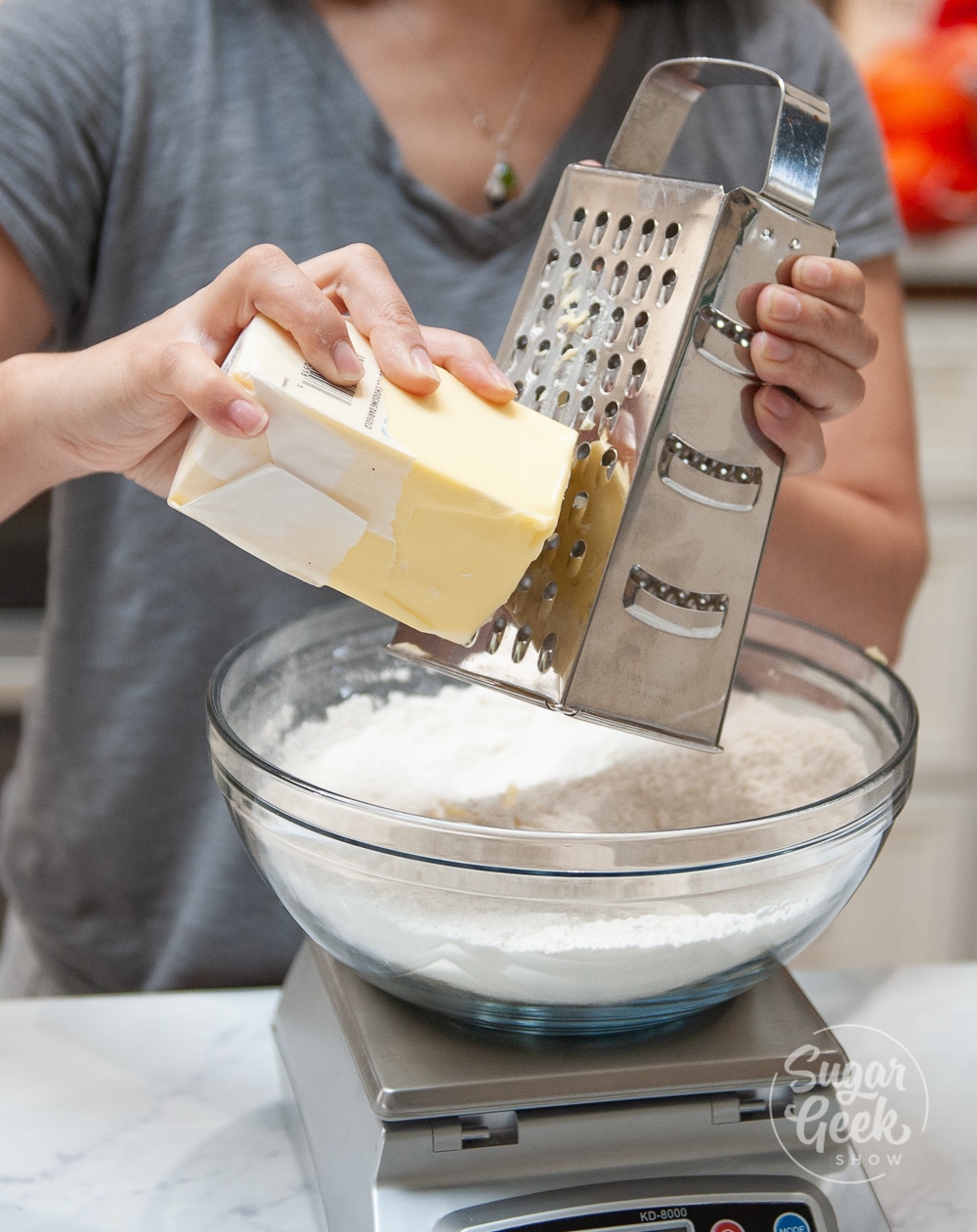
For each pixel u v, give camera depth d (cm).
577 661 55
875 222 109
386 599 58
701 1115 59
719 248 55
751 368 57
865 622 104
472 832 52
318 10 104
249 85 100
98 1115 70
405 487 54
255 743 68
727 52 109
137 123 97
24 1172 65
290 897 60
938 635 204
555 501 55
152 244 99
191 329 62
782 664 79
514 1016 59
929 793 208
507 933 54
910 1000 80
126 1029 78
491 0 102
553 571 58
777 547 98
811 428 59
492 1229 55
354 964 60
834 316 59
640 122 66
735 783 68
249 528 56
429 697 80
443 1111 57
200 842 107
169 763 107
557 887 52
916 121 200
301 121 101
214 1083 73
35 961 115
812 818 54
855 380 62
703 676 58
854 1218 58
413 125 103
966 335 192
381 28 104
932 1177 65
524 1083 57
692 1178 58
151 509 102
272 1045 77
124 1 97
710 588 57
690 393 55
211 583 103
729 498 57
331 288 66
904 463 110
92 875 110
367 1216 56
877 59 212
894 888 211
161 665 105
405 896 54
